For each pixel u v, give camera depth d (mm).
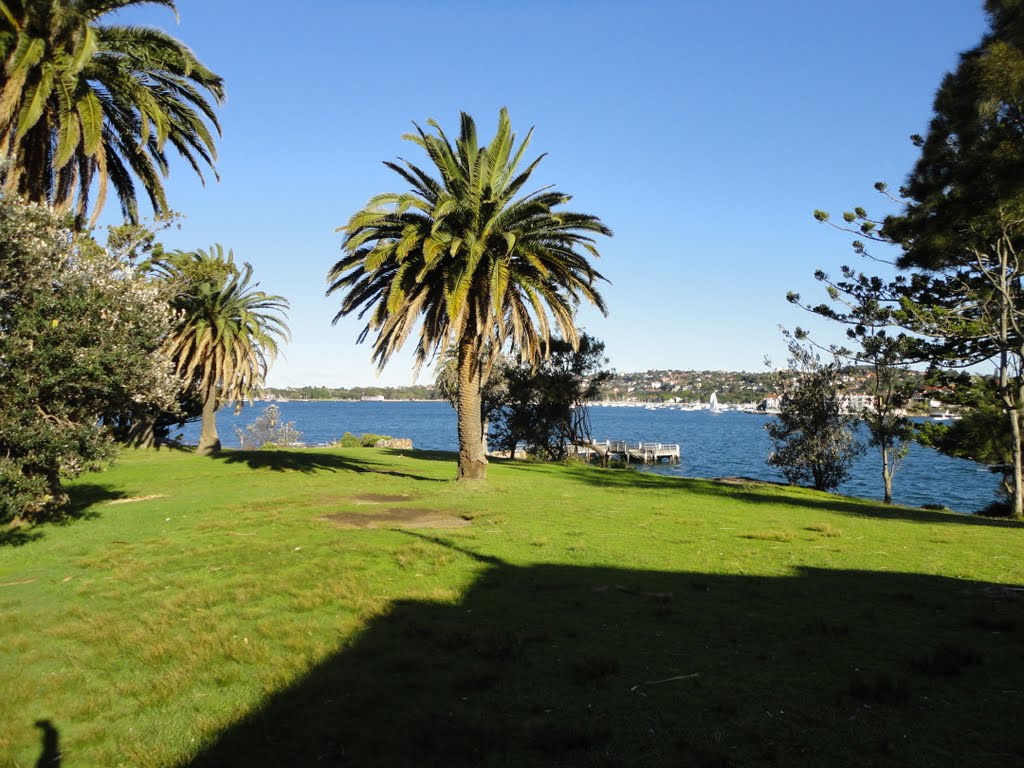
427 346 21516
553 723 4688
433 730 4598
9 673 5996
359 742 4520
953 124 16594
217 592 8344
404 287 19891
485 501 17984
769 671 5605
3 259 12266
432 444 90375
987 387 27531
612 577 9242
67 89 16469
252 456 34344
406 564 9852
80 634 6984
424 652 6211
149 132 18672
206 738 4664
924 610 7539
